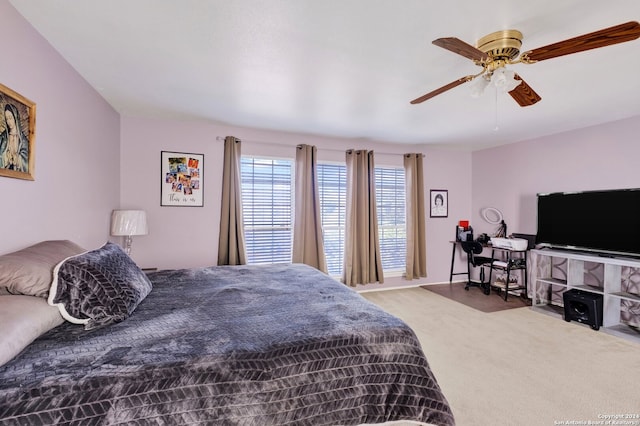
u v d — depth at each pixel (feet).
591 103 9.22
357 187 14.25
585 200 11.04
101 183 8.89
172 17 5.18
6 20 4.76
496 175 15.49
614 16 5.06
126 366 3.45
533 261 12.70
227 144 11.89
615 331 9.62
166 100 9.18
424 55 6.40
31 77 5.46
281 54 6.41
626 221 9.91
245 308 5.61
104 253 5.52
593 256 10.46
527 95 6.60
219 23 5.34
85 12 5.07
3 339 3.19
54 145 6.28
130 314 5.08
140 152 10.96
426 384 4.42
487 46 5.60
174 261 11.47
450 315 11.46
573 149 12.15
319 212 13.33
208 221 11.93
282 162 13.33
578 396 6.44
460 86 7.97
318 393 3.92
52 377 3.18
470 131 12.63
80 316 4.51
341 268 14.61
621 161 10.68
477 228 16.65
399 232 15.89
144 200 11.03
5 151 4.73
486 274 16.19
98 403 3.06
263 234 13.07
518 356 8.20
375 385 4.22
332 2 4.73
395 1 4.69
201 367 3.57
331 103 9.36
